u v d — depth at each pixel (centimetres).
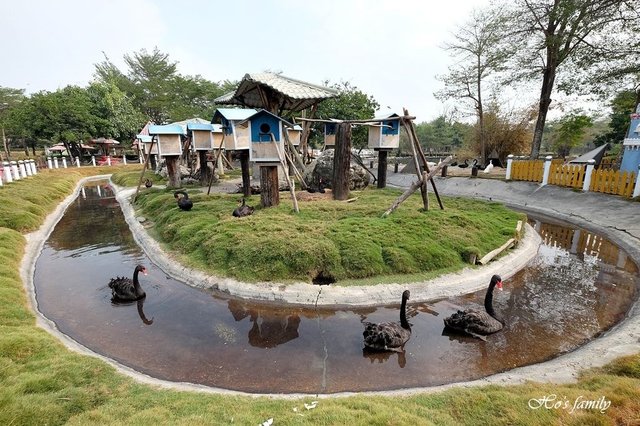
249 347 575
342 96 2694
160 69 4697
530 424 342
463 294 755
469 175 2336
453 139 6150
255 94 1655
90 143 4212
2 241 995
